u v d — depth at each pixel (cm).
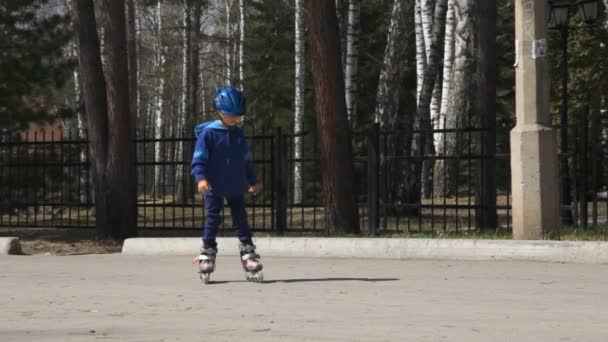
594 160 1367
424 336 552
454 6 2586
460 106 2544
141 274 963
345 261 1062
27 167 1866
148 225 2083
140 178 4628
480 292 773
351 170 1492
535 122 1101
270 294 775
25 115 2059
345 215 1486
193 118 3894
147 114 6406
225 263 1070
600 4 2744
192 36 4091
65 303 735
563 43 1617
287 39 4178
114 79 1549
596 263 981
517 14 1119
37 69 2042
